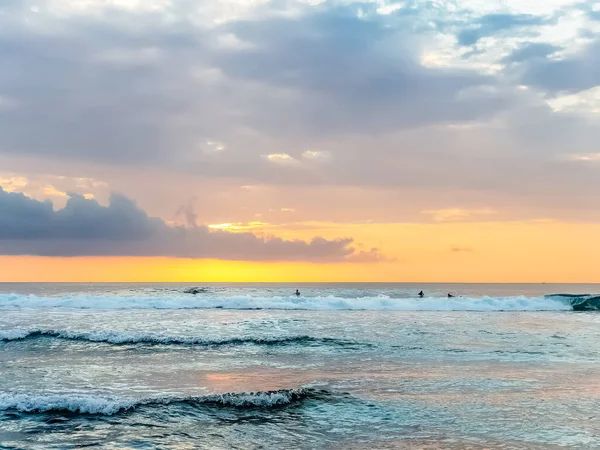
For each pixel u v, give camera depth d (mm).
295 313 34188
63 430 9773
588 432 9922
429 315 33656
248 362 17156
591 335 23922
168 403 11469
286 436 9664
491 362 17188
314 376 14914
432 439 9508
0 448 8758
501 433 9859
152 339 21250
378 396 12578
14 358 17672
